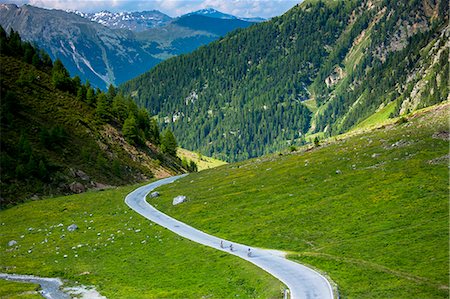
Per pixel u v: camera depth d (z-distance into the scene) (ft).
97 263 260.01
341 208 267.39
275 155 564.71
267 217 288.10
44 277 245.24
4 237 342.03
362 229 231.71
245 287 189.37
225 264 220.02
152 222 328.29
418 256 184.03
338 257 203.62
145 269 236.43
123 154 638.12
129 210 378.32
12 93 562.66
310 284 177.68
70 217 382.63
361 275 179.01
